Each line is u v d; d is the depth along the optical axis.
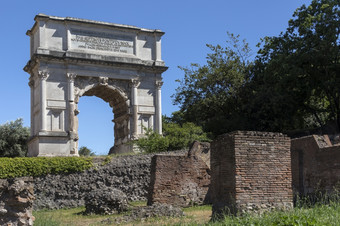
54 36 54.00
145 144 47.50
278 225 13.91
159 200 28.52
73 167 36.75
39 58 52.25
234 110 58.41
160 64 58.62
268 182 18.23
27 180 16.67
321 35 43.94
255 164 18.19
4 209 16.11
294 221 13.87
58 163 36.44
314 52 43.12
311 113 51.31
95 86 55.09
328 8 44.00
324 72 44.44
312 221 13.74
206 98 58.62
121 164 37.91
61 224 23.67
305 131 48.41
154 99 58.44
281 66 44.59
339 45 43.56
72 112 52.81
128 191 36.84
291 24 48.25
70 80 53.28
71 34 54.78
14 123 70.25
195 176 29.84
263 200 18.02
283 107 47.09
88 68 54.59
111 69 56.00
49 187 35.66
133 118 56.72
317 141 25.06
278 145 18.66
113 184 36.97
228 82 59.38
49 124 52.06
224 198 18.48
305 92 46.25
